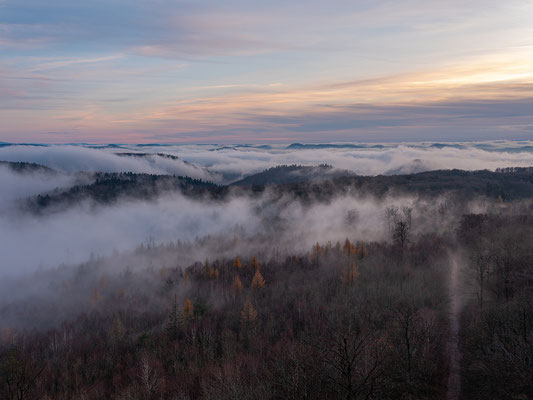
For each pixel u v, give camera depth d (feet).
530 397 132.87
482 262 265.34
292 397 130.31
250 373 200.03
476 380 153.48
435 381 155.33
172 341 307.78
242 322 305.12
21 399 163.53
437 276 337.11
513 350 150.41
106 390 247.29
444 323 224.53
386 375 143.13
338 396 128.26
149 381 223.10
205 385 185.37
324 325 258.16
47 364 295.48
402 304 235.81
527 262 266.77
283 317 311.88
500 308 195.11
